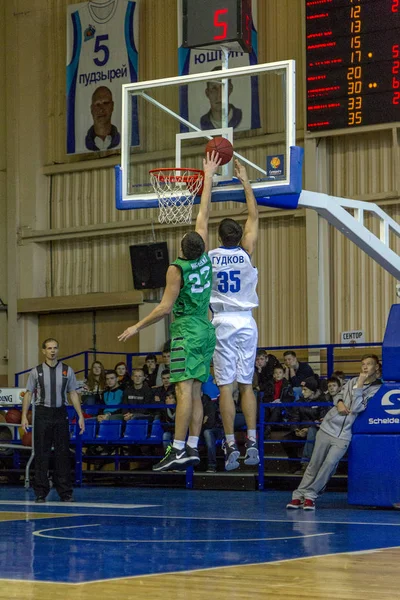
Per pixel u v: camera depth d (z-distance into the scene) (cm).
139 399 1505
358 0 1519
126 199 872
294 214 1727
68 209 1972
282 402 1351
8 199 1995
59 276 1981
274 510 1011
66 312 1966
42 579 534
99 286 1938
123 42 1889
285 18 1745
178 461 677
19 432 1559
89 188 1953
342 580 520
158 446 1491
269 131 834
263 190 818
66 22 1959
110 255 1930
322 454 1016
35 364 1984
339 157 1683
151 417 1480
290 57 1736
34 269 1977
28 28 2006
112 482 1552
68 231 1944
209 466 1369
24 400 1166
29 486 1476
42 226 1991
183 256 677
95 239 1947
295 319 1725
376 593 480
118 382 1596
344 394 1025
